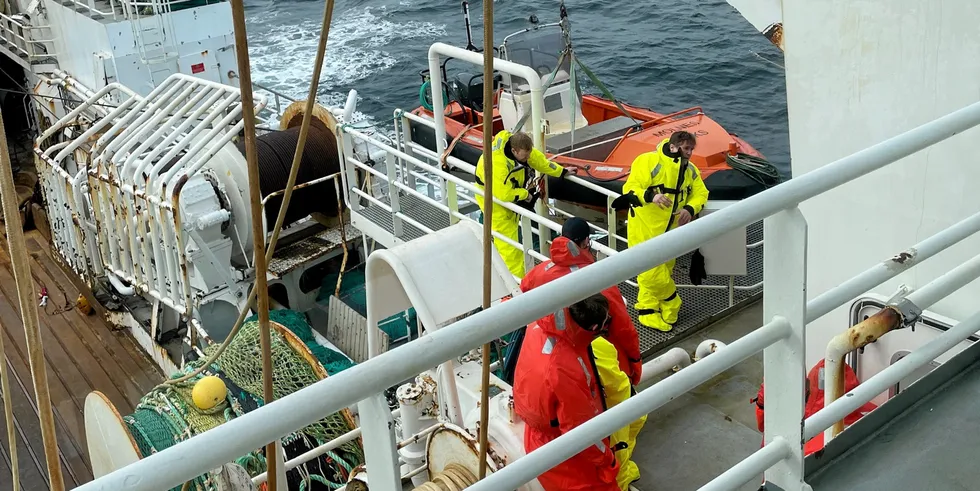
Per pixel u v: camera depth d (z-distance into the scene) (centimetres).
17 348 1041
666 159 630
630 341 407
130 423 573
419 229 859
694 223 169
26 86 1653
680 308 635
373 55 2486
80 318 1100
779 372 197
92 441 583
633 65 2175
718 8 2581
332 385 129
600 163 1065
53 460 152
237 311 1004
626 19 2572
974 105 216
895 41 345
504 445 386
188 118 1002
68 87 1361
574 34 2475
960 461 230
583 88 2062
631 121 1163
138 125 1043
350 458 573
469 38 1362
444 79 1372
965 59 325
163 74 1298
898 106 353
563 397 348
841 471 232
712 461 442
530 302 147
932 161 345
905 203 360
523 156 702
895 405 251
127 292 1048
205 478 434
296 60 2497
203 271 977
